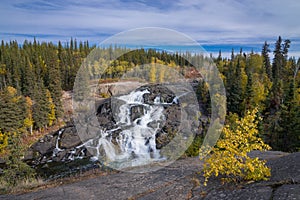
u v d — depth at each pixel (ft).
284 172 12.56
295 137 43.42
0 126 56.44
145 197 12.91
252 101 55.47
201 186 13.26
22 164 26.71
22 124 60.80
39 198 14.08
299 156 14.76
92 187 14.92
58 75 63.72
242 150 13.04
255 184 11.88
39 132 61.31
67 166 38.11
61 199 13.64
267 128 49.08
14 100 61.93
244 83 58.34
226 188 12.28
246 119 13.20
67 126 57.72
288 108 47.06
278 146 45.27
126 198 13.03
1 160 45.06
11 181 19.94
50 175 32.19
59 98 61.52
